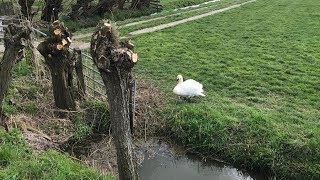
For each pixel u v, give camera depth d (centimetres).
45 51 1088
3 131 952
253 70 1591
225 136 1118
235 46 1934
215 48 1900
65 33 1098
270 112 1230
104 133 1159
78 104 1198
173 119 1191
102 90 1288
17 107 1137
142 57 1734
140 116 1216
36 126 1090
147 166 1065
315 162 1016
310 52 1836
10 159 839
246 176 1051
